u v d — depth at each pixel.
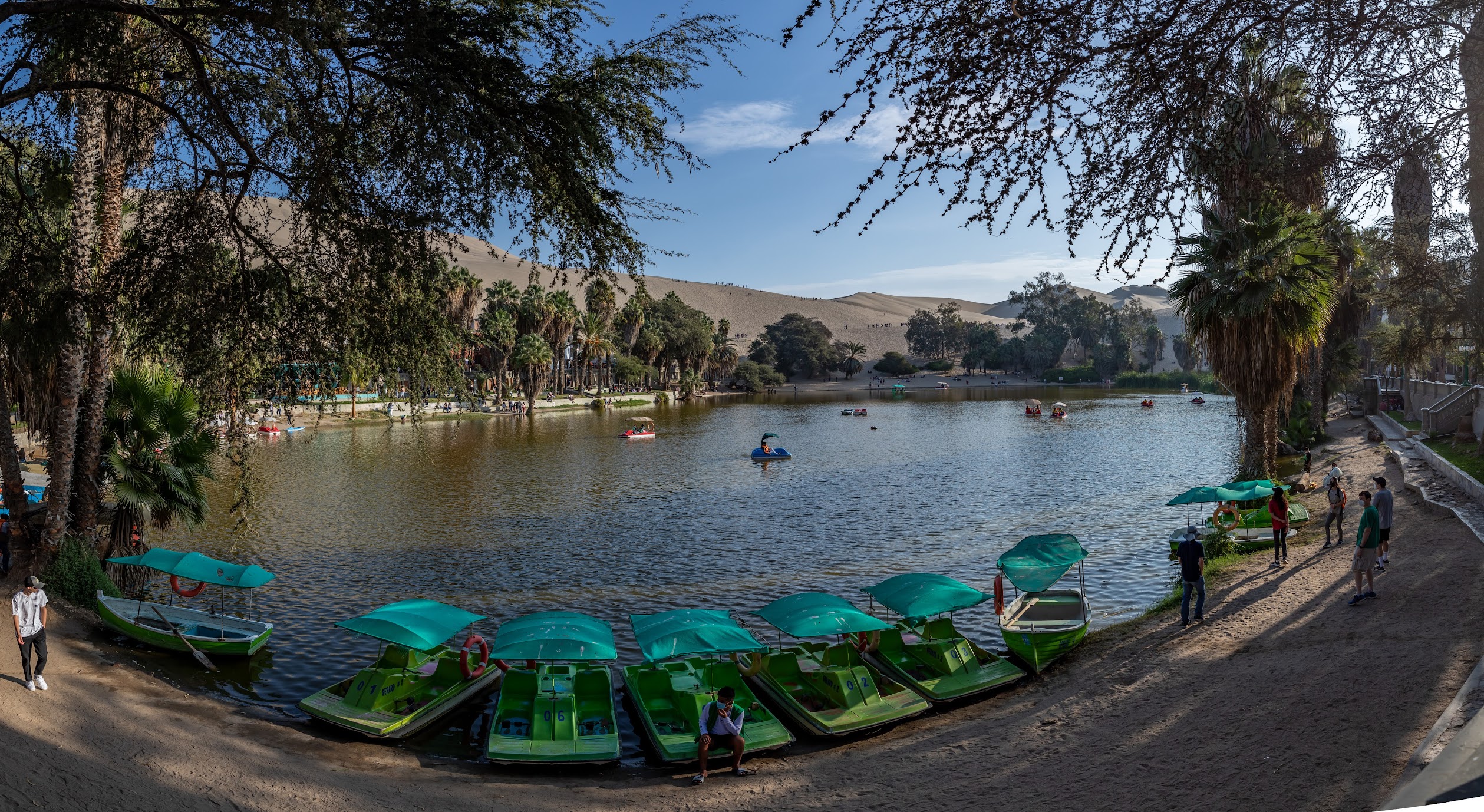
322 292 7.81
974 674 14.41
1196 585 15.84
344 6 7.20
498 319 89.56
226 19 7.41
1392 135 5.03
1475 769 5.58
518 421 87.56
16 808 8.50
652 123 7.95
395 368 8.26
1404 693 9.93
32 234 10.70
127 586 19.81
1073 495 37.06
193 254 7.65
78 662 14.70
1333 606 14.97
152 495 19.80
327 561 25.56
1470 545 17.44
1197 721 10.77
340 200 7.30
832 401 138.00
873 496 37.97
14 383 18.27
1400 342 30.42
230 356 7.77
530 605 20.73
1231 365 26.73
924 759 11.30
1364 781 7.88
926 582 15.89
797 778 11.12
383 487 41.34
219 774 10.63
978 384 198.25
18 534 18.09
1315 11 4.64
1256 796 8.16
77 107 11.29
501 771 11.81
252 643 16.59
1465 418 32.66
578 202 7.49
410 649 15.08
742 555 26.25
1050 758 10.60
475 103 7.49
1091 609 18.97
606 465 50.56
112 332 9.80
